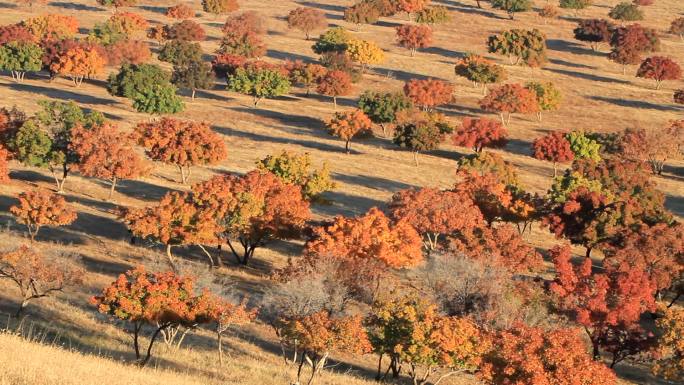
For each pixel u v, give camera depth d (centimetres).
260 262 8088
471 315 5962
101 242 7944
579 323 6266
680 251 7750
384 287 6475
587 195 8888
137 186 10206
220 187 7706
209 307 4731
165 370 4212
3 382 2809
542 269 7750
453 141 14138
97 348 4794
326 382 4925
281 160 9556
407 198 8569
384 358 5975
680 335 5938
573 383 4247
